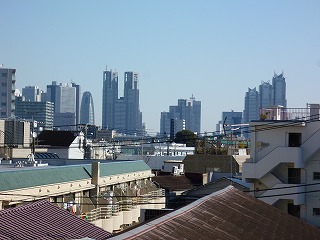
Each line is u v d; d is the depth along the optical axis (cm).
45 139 8888
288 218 2725
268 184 5034
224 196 2589
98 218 4594
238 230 2066
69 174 4612
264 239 2075
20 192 3734
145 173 6450
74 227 2603
